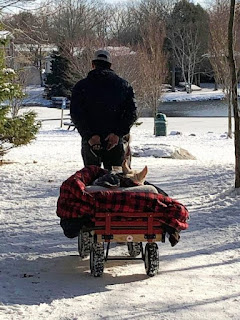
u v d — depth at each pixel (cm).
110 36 6266
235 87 884
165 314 473
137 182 579
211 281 546
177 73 7619
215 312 475
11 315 475
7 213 823
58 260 625
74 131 3192
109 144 664
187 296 509
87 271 588
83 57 3759
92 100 666
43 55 4228
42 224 764
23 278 566
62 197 563
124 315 473
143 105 3812
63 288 536
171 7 6975
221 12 3275
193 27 6869
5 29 1570
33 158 1623
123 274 573
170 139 2705
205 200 875
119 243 684
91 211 545
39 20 1783
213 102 6153
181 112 5009
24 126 1424
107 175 575
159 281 550
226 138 2756
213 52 3253
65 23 4441
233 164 1298
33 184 1023
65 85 5456
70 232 557
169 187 993
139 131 3247
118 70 3456
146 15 6631
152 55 3728
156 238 558
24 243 684
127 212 549
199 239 684
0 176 1102
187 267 589
